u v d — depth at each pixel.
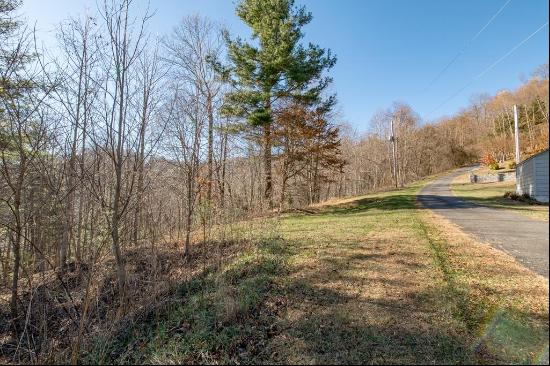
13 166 6.11
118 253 5.58
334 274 5.41
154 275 6.38
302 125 15.70
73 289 6.52
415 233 8.12
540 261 5.33
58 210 6.59
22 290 6.91
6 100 5.25
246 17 15.35
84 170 5.80
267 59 14.41
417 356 3.03
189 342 3.86
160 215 8.16
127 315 5.12
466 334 3.28
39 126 5.78
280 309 4.38
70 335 4.93
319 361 3.11
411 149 45.22
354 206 16.48
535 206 11.86
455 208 13.61
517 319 3.40
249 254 7.18
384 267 5.51
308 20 15.15
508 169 32.16
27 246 6.98
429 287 4.48
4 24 8.48
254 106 15.15
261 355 3.38
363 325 3.68
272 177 17.02
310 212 15.28
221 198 9.77
